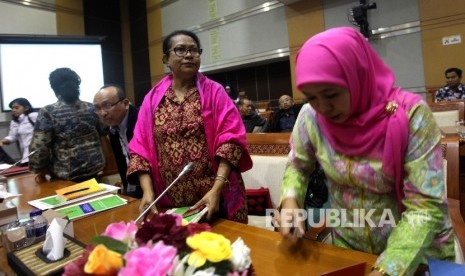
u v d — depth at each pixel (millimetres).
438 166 660
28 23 5652
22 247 824
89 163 2117
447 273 581
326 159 820
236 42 5988
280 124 4238
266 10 5566
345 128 737
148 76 7379
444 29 4129
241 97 5156
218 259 450
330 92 642
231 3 5949
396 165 689
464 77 4070
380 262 649
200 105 1284
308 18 5137
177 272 424
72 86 2072
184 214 1073
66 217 968
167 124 1289
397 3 4406
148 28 7254
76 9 6461
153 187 1334
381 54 4609
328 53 631
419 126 667
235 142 1230
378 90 719
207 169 1272
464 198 1893
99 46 5488
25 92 4895
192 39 1316
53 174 2080
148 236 486
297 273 697
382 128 694
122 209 1231
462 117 2859
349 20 4762
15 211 1055
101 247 425
